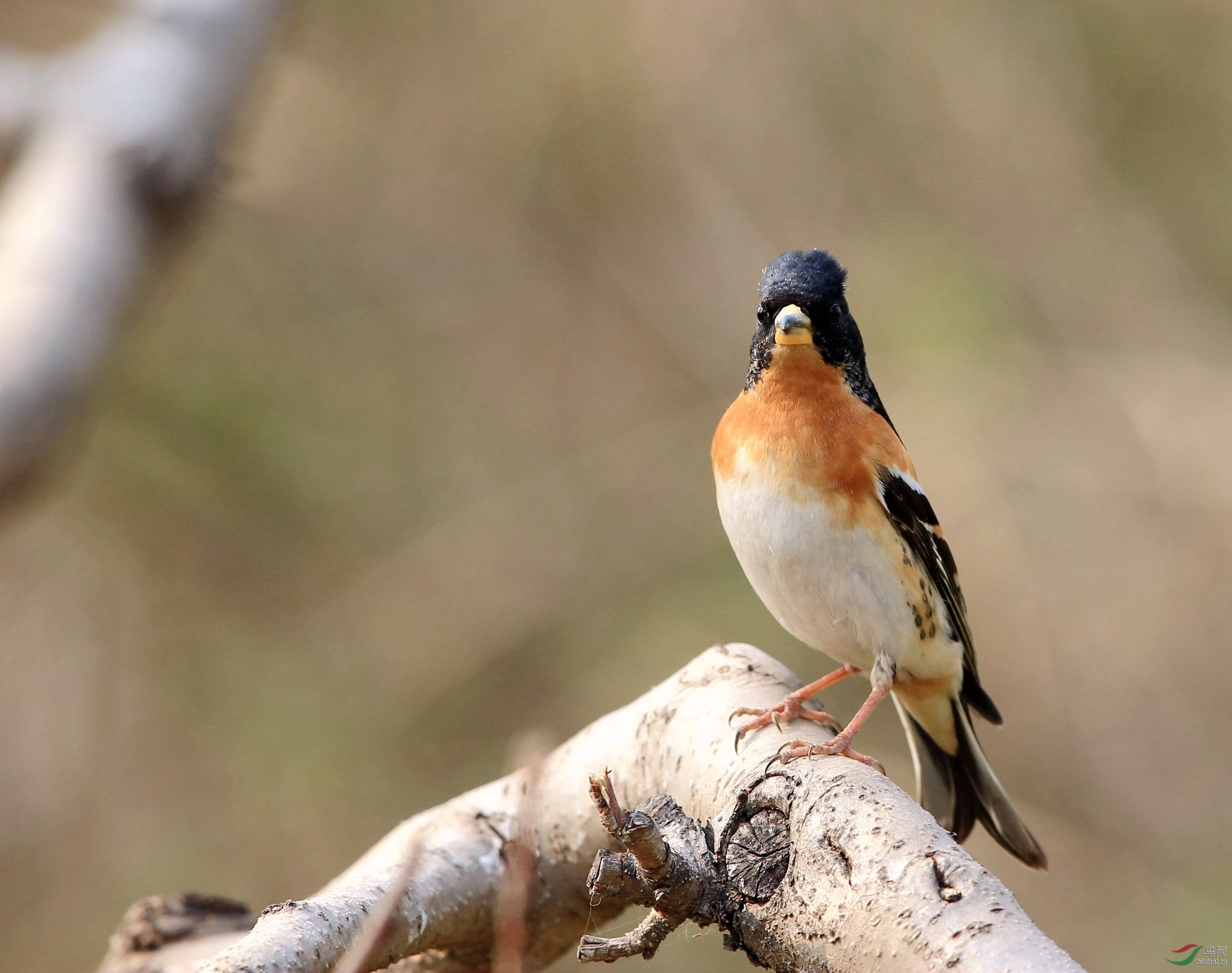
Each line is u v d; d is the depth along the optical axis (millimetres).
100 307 7836
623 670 12867
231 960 3611
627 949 4023
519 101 15398
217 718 12766
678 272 15211
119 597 13023
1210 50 15672
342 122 15164
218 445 13219
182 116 9000
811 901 3855
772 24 15391
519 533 13875
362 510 13812
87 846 12281
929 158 15211
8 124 8742
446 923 4754
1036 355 14133
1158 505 13477
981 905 3557
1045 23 15352
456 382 14828
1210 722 12836
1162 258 14914
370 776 12594
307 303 14625
